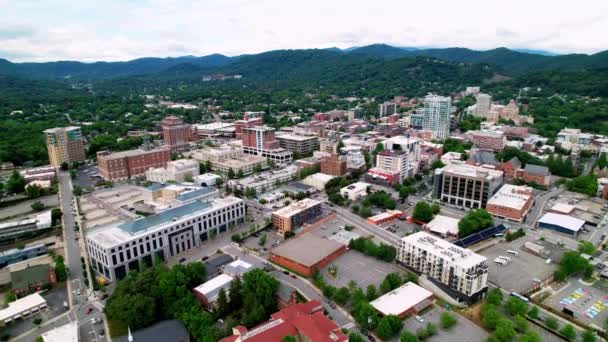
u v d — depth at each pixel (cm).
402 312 18688
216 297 19925
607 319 18250
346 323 18512
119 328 18312
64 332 17375
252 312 18275
